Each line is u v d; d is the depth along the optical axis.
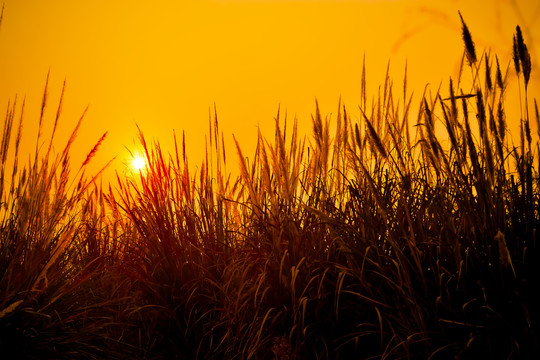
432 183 2.47
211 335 2.48
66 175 2.53
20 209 2.48
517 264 2.18
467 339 2.15
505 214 2.29
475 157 2.23
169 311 2.53
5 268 2.42
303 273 2.42
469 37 2.29
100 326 2.40
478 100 2.20
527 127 2.25
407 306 2.27
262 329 2.42
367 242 2.37
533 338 2.04
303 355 2.33
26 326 2.29
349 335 2.32
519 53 2.23
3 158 2.50
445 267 2.29
